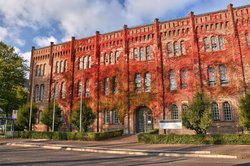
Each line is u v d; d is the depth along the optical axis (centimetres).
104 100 4147
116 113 4025
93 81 4316
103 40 4403
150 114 3822
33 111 4159
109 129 3978
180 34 3806
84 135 3288
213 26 3625
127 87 3975
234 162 1477
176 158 1717
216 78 3462
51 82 4762
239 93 3253
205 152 1905
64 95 4572
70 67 4606
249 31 3384
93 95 4241
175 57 3766
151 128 3747
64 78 4644
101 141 3136
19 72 4234
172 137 2692
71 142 3008
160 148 2288
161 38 3925
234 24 3481
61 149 2367
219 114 3344
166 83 3738
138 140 2903
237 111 3231
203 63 3575
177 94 3631
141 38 4072
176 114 3591
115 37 4294
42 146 2608
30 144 2728
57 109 4069
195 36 3684
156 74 3816
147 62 3941
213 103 3416
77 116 3569
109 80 4181
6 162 1406
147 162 1484
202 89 3494
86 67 4481
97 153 2052
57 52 4841
